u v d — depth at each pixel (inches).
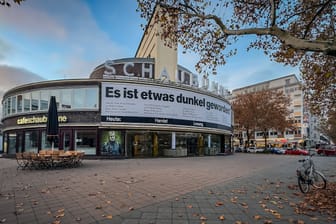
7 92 922.1
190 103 912.3
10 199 245.1
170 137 898.7
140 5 305.9
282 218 190.2
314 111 570.6
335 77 424.5
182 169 496.1
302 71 468.4
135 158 798.5
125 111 786.2
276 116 1513.3
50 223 177.6
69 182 339.0
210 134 1059.3
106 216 192.9
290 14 350.6
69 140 776.9
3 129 966.4
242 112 1635.1
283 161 775.7
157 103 831.1
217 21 264.2
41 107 813.2
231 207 219.1
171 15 307.6
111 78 817.5
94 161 685.9
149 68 1010.7
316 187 303.4
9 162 660.1
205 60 348.5
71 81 794.8
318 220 185.5
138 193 271.7
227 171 476.1
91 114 773.3
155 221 181.8
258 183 342.6
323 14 356.5
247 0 335.9
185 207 218.2
